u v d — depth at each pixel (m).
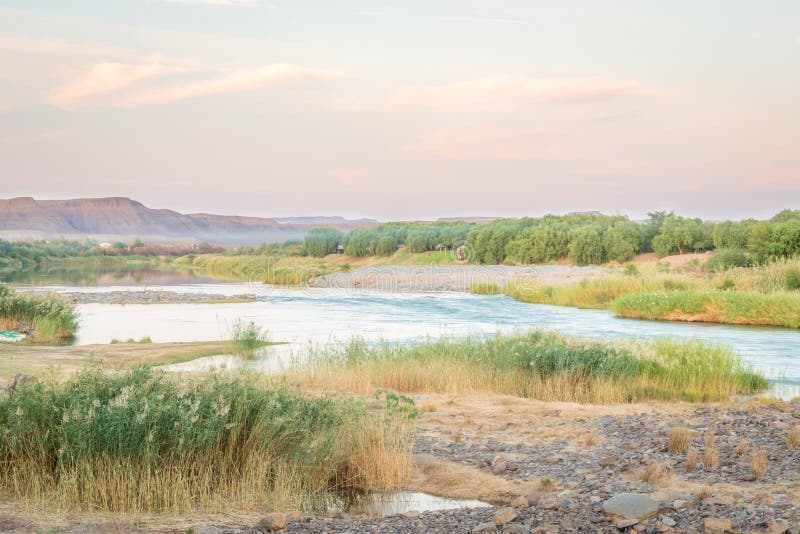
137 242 175.00
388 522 7.30
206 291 58.44
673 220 69.88
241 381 10.01
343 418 10.02
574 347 16.58
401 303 45.25
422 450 10.63
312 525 7.13
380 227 113.31
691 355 16.50
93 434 7.97
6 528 6.60
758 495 7.39
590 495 7.96
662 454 9.74
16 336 25.05
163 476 7.77
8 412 8.60
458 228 102.12
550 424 12.18
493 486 8.80
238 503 7.82
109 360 19.27
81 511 7.32
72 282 71.94
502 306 42.19
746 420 11.67
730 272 41.62
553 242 77.50
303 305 44.50
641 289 40.91
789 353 21.80
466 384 15.73
